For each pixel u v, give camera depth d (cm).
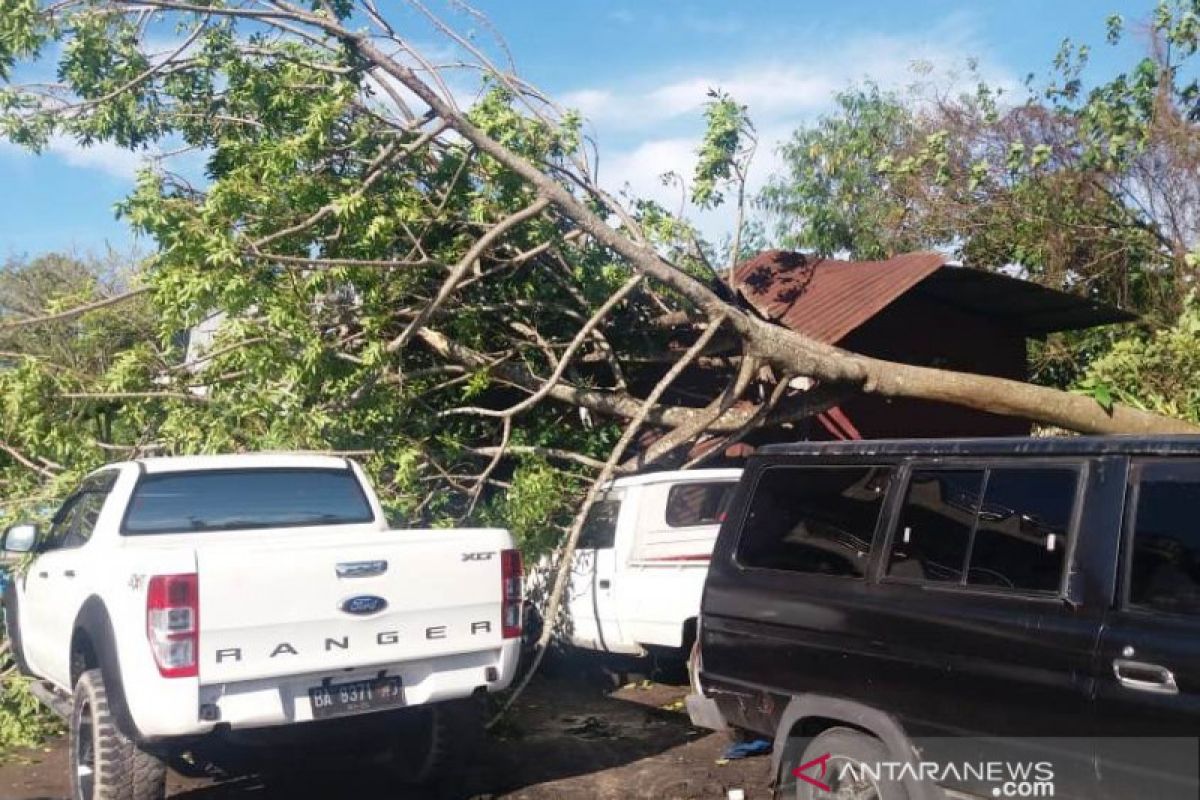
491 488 1011
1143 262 1609
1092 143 1403
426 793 621
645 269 877
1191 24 1325
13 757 720
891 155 1911
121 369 790
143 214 752
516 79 1013
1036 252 1653
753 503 511
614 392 1026
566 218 1014
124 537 597
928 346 1329
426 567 554
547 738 727
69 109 870
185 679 489
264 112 937
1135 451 374
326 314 887
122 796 525
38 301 1922
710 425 958
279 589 512
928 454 439
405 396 880
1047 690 368
